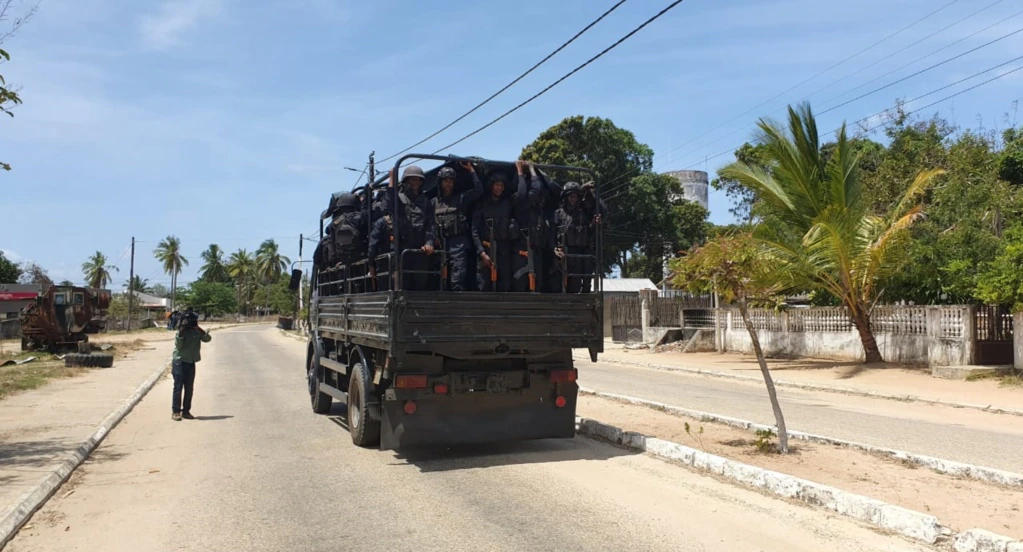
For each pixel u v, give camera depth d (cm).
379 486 727
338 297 1073
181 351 1205
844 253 1875
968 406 1303
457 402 841
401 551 530
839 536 551
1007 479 681
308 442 980
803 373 1875
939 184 2295
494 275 846
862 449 846
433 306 791
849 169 1936
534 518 607
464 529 580
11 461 815
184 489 726
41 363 2338
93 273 9194
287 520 613
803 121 1983
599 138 4625
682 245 4975
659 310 3059
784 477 669
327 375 1216
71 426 1072
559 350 870
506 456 866
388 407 825
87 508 660
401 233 840
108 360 2269
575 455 866
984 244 1877
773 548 526
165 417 1234
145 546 552
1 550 546
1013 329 1669
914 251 1902
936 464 746
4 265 6881
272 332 6159
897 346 1956
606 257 5247
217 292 10819
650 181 4844
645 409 1240
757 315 2470
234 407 1362
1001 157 2325
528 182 876
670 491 689
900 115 2844
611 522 592
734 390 1599
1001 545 486
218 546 548
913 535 543
